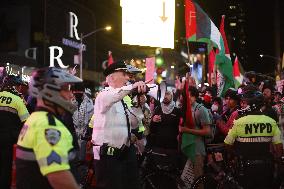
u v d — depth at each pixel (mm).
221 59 10641
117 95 5316
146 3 16984
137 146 7344
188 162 7969
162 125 8078
